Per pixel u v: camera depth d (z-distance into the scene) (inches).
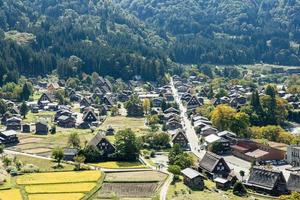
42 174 6988.2
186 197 6107.3
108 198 6087.6
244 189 6569.9
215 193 6422.2
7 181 6579.7
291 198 6028.5
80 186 6432.1
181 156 7564.0
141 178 6894.7
